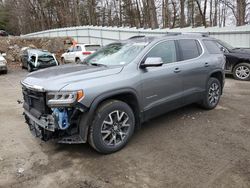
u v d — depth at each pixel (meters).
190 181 3.32
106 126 4.00
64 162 3.88
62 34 29.80
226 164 3.69
